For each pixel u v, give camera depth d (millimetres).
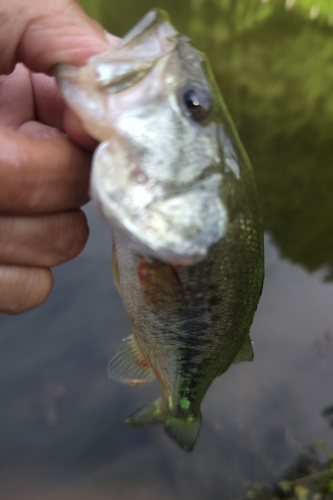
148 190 159
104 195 154
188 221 162
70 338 452
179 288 177
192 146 167
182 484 368
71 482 359
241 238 181
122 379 218
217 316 188
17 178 152
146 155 160
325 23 1900
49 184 159
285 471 381
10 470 362
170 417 234
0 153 149
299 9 2016
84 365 434
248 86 1159
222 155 175
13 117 189
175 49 172
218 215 168
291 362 480
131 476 368
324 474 376
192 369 203
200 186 166
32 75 193
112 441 387
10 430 385
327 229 712
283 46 1550
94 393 414
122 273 184
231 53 1397
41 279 176
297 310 557
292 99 1125
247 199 182
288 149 905
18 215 163
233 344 207
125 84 162
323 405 436
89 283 504
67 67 160
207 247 164
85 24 164
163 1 1898
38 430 388
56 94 192
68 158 161
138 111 161
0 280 169
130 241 158
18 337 452
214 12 1864
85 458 376
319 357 486
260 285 204
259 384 453
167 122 164
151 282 179
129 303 188
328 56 1491
